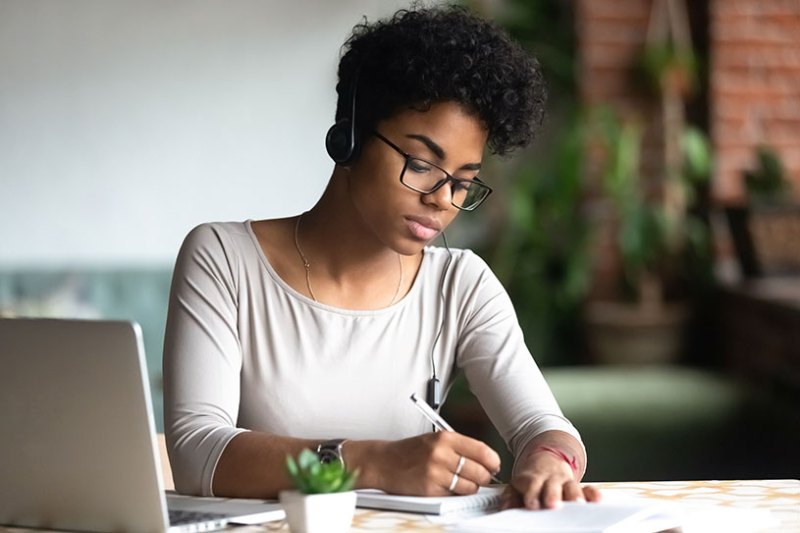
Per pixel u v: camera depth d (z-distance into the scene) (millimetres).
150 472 1631
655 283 6895
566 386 6375
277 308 2230
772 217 6309
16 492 1760
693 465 4902
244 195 6371
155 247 6324
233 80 6336
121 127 6289
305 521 1582
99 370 1628
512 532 1631
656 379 6484
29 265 6234
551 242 7004
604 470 4836
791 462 4902
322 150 6406
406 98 2033
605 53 6891
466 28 2070
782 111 6785
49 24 6219
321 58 6391
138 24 6270
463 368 2363
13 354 1700
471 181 2102
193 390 2096
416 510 1800
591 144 6918
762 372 6105
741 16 6738
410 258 2346
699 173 6660
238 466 1932
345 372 2230
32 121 6238
